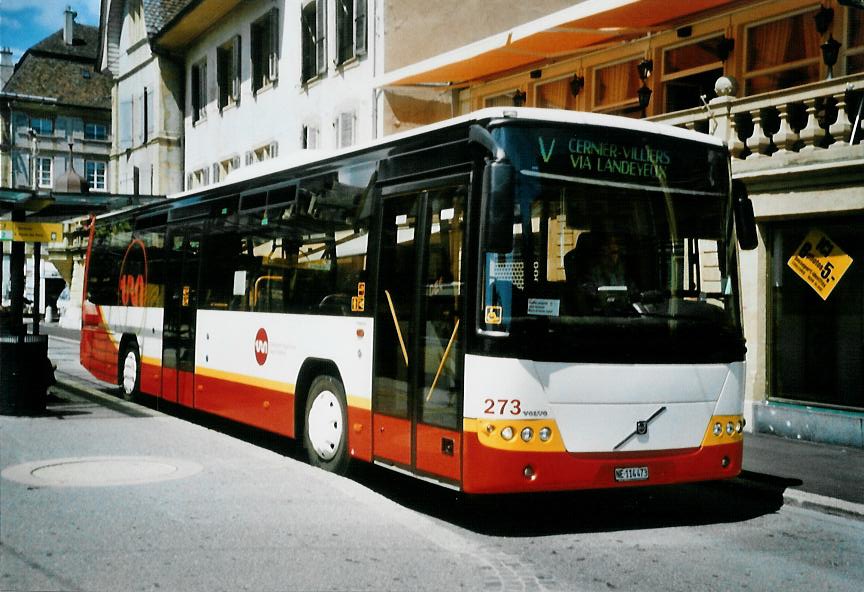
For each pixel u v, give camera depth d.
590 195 7.31
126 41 39.00
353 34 22.73
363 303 8.70
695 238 7.70
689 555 6.90
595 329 7.16
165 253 13.79
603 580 6.16
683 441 7.45
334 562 6.26
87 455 9.90
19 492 8.11
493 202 6.73
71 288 43.00
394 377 8.13
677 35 15.10
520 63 16.91
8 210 14.50
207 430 11.84
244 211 11.49
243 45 29.56
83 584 5.66
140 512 7.47
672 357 7.42
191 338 12.64
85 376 19.81
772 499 8.96
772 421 12.36
